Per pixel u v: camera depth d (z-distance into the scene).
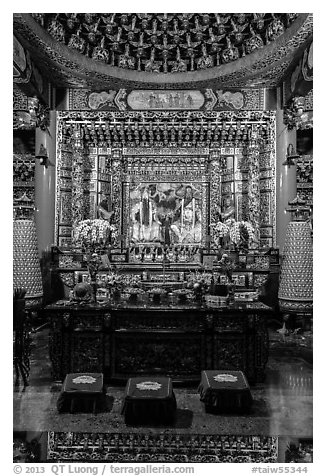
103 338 5.64
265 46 8.40
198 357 5.63
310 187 9.42
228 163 10.16
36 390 5.54
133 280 8.00
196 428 4.50
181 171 10.12
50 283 9.53
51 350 5.72
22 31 7.19
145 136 9.98
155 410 4.56
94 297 6.21
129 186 10.14
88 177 10.14
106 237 6.70
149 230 10.09
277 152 9.80
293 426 4.55
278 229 9.75
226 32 8.69
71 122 9.90
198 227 10.07
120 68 9.46
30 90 8.58
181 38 9.06
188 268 9.38
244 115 9.83
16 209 8.45
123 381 5.60
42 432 4.39
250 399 4.80
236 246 7.21
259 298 9.50
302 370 6.33
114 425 4.57
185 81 9.59
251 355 5.60
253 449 4.10
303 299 8.34
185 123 9.83
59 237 9.90
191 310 5.59
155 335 5.61
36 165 9.01
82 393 4.77
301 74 8.27
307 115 9.00
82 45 8.75
